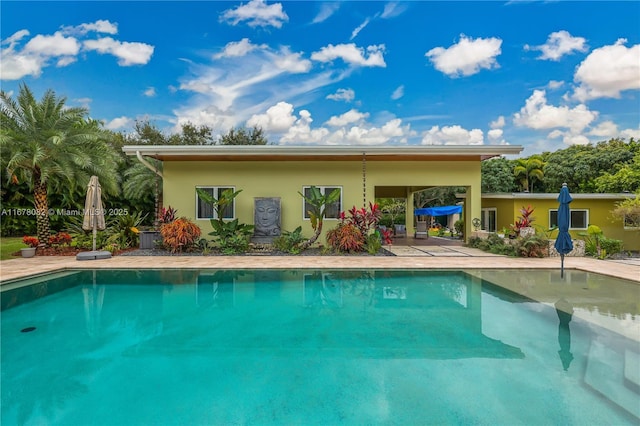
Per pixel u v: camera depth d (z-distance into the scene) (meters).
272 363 3.73
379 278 7.74
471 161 12.55
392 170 12.57
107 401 3.03
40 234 11.44
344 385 3.27
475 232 12.59
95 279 7.67
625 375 3.43
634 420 2.73
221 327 4.84
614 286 6.99
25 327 4.84
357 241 10.84
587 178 26.98
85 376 3.46
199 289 6.88
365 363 3.72
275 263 9.06
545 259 9.80
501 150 10.84
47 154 10.88
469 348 4.08
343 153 11.18
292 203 12.59
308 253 11.02
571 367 3.60
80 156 10.94
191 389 3.21
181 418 2.79
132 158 17.58
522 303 5.88
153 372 3.54
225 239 11.16
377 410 2.88
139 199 18.39
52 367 3.65
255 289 6.88
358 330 4.69
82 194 15.41
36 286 7.12
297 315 5.35
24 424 2.71
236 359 3.83
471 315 5.26
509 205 13.28
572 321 4.96
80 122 12.06
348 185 12.58
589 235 10.66
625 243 12.53
